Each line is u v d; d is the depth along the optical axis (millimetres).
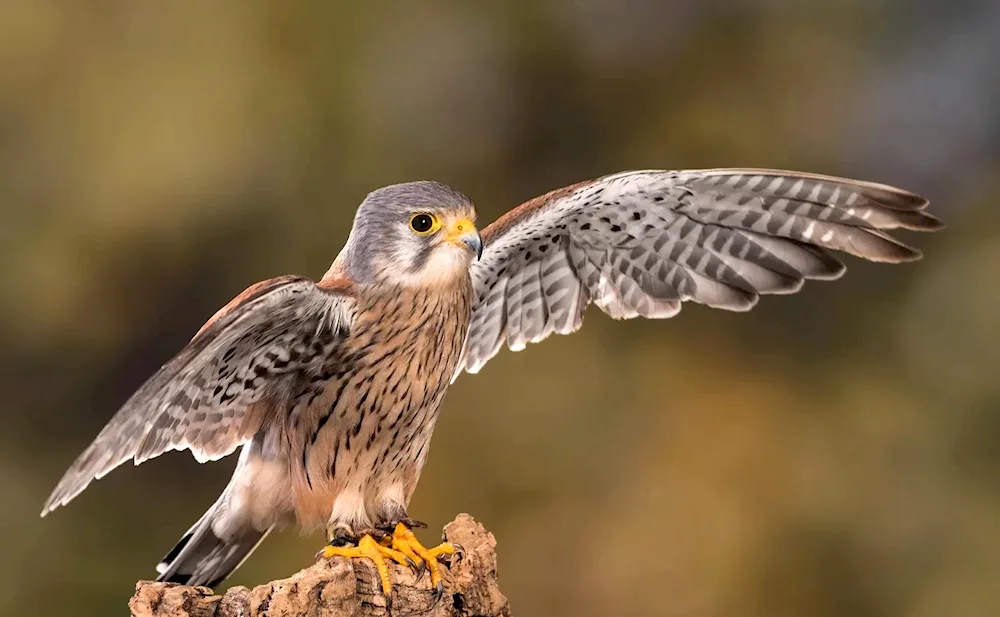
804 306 14633
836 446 13758
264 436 7070
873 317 14758
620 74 15570
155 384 5852
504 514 13039
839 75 16109
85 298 13953
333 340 6848
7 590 13359
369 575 6352
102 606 13492
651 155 15156
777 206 7711
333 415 6980
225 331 6223
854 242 7660
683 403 13672
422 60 14656
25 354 14266
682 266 8086
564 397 13391
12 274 13820
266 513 7195
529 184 15148
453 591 6488
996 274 14648
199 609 5723
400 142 14336
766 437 13570
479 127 14977
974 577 13094
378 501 7195
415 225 7055
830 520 13242
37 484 14055
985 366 14234
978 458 13883
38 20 14016
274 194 13758
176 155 13516
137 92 13789
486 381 13391
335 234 13836
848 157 16375
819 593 13047
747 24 16125
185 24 14008
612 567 12844
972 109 16781
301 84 13938
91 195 13672
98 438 5703
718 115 15445
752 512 13125
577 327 8398
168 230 13688
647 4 15820
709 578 12844
